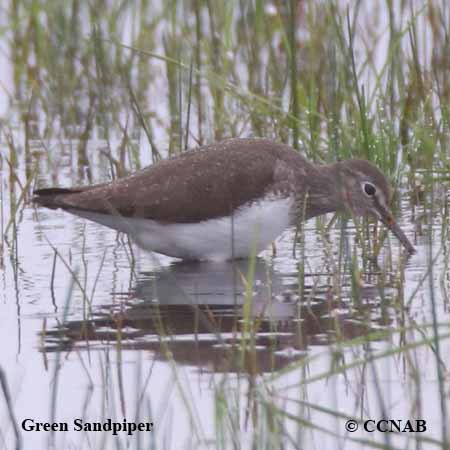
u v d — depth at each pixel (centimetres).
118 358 993
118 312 1153
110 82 2048
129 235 1354
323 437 887
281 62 2009
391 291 1207
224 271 1316
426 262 1309
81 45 2134
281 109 1684
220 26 2083
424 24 1817
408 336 1062
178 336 1076
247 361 1007
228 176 1318
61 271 1304
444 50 1795
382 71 1641
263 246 1356
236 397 932
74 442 895
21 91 2102
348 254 1299
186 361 1012
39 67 2111
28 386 979
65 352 1045
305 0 2019
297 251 1394
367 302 1173
